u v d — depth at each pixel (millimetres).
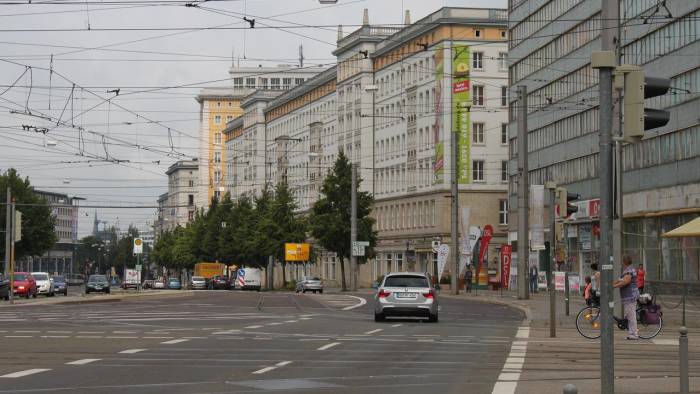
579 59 66062
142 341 23641
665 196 52938
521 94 52938
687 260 50250
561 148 70312
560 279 38156
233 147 170125
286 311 42812
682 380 11812
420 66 96688
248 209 124625
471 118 93062
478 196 92875
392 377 15992
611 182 10867
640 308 26109
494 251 93312
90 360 18531
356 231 83375
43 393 13492
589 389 14289
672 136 52156
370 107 109312
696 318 32719
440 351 21297
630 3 56312
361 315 39250
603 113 10945
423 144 96625
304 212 129875
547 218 74562
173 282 119875
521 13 78000
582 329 25969
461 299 61281
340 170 89875
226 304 51812
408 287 34000
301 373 16500
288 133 139500
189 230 148875
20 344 22562
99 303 54750
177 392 13688
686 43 50125
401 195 101812
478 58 92875
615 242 28422
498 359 19484
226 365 17750
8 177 114438
